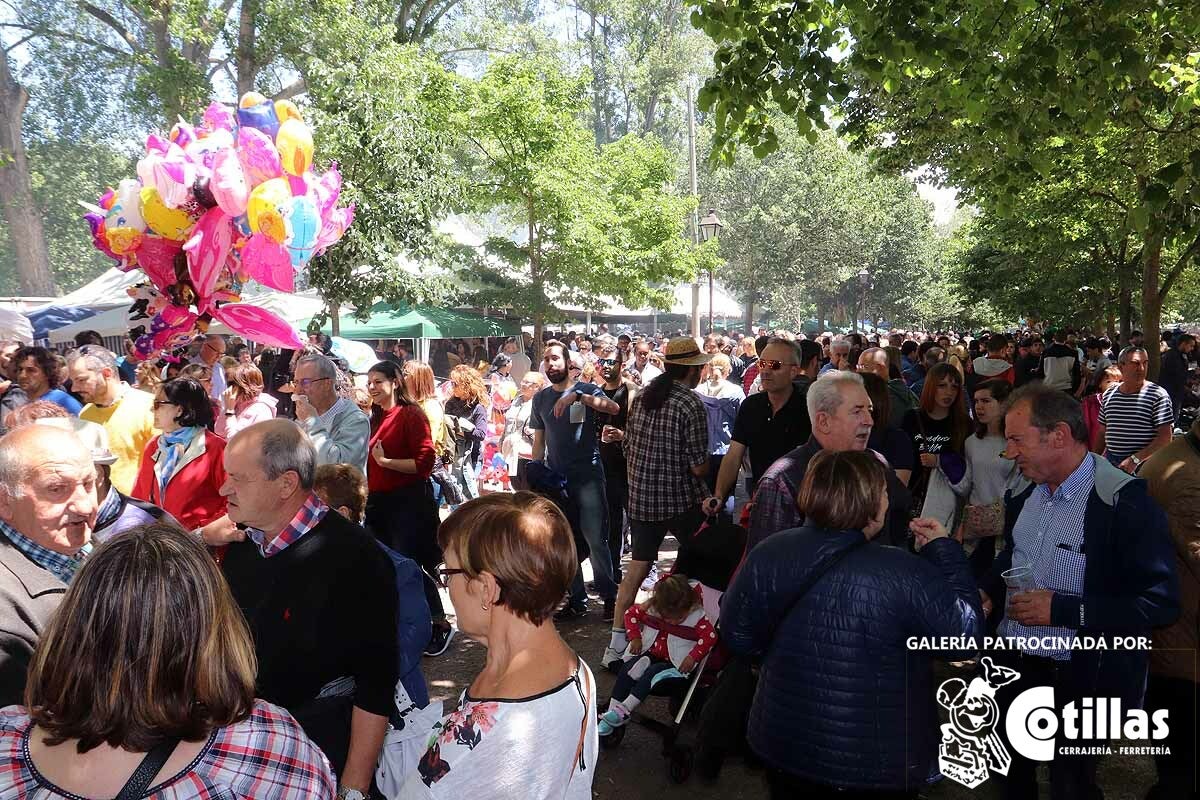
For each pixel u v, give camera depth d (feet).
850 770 8.12
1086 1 20.01
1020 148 22.61
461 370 31.73
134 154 93.45
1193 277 95.04
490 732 5.90
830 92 20.49
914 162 49.67
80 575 4.78
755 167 179.22
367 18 58.95
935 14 20.20
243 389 21.99
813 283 181.27
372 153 48.83
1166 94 23.30
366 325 64.39
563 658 6.40
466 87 67.41
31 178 93.91
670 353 18.66
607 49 155.74
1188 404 46.39
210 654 4.75
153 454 15.66
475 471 32.63
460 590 6.52
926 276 229.25
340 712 8.78
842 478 8.53
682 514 18.42
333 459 17.04
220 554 11.95
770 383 16.63
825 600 8.30
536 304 71.67
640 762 14.65
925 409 17.15
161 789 4.58
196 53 80.23
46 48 86.94
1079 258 88.38
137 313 15.89
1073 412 9.85
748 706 12.84
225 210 13.83
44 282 91.81
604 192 78.59
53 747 4.64
